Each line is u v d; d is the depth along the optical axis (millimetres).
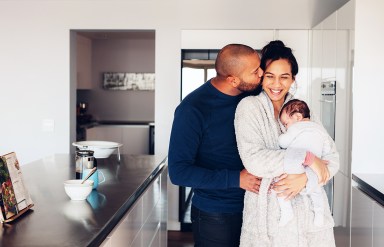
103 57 8375
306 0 4852
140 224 2684
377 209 2771
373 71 3379
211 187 2047
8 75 5105
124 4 4996
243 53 2053
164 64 4992
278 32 4887
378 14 3357
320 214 2098
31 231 1756
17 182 2002
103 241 1837
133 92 8430
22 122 5133
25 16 5066
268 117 2090
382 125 3398
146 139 7773
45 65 5078
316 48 4574
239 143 2029
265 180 2035
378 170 3400
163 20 4973
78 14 5035
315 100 4578
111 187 2639
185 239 4816
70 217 1965
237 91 2137
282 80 2059
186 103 2104
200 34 4941
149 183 3062
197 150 2152
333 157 2129
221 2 4914
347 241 3467
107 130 7762
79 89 8219
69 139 5105
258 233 2064
